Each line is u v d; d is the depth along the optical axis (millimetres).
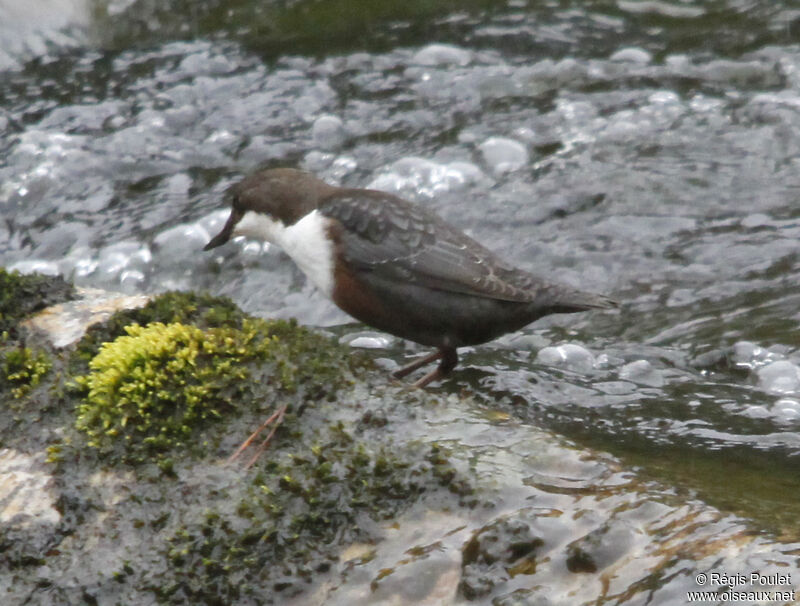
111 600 5160
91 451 5660
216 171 12656
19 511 5469
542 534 5031
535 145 12773
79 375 6113
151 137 13281
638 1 16219
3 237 11805
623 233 11141
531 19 15797
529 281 7633
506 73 14328
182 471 5523
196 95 14125
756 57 14320
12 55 15430
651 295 10094
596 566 4859
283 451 5609
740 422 7250
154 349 5941
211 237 11531
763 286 10016
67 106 13945
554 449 5609
